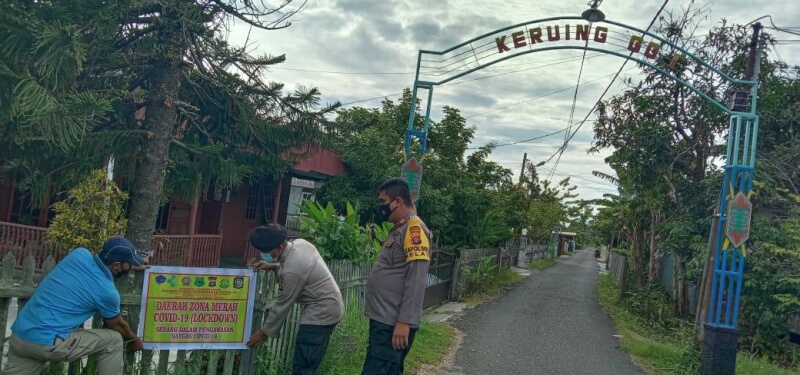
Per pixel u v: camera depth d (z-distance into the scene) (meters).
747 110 7.62
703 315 7.78
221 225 14.48
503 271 20.80
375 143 15.12
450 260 13.22
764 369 8.26
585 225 79.56
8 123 5.73
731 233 7.15
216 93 8.12
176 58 6.93
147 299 3.90
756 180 10.84
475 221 16.83
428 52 8.80
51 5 5.55
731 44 12.43
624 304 15.55
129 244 3.69
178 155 8.07
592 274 28.55
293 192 22.61
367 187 15.33
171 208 13.60
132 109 7.56
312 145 8.84
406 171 8.24
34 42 5.18
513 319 11.06
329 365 5.30
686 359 7.91
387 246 3.78
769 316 9.78
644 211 17.36
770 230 10.12
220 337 4.13
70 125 5.19
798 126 11.91
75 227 7.60
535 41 8.52
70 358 3.37
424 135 8.67
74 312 3.37
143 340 3.90
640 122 14.15
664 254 16.23
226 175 7.99
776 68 12.47
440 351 7.45
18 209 10.84
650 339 10.89
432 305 11.74
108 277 3.53
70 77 5.48
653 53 8.16
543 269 28.22
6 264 3.51
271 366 4.56
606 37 8.27
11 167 6.95
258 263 4.21
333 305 4.06
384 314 3.67
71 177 7.12
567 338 9.60
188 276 4.01
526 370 7.05
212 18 6.77
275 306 4.04
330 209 7.15
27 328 3.28
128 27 6.78
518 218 20.91
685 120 13.52
